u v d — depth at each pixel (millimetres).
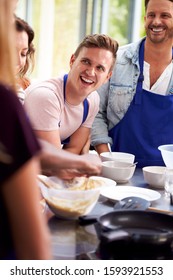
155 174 1780
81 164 1304
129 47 2396
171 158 1907
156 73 2338
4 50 767
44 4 4500
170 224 1214
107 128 2422
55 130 1983
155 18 2221
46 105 1946
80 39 4102
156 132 2322
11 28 781
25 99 2006
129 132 2348
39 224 817
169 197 1664
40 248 820
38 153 807
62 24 4371
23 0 4617
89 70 1969
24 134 785
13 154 770
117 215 1227
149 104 2303
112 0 3881
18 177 780
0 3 744
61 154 1284
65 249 1131
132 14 3771
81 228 1282
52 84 2033
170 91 2342
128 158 2068
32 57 2529
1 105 763
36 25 4598
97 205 1506
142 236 1084
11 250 852
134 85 2316
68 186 1472
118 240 1095
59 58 4449
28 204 795
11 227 817
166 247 1123
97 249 1138
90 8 4000
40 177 1444
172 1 2195
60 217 1352
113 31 3924
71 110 2090
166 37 2240
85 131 2250
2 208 802
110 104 2361
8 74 796
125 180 1840
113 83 2354
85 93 2025
